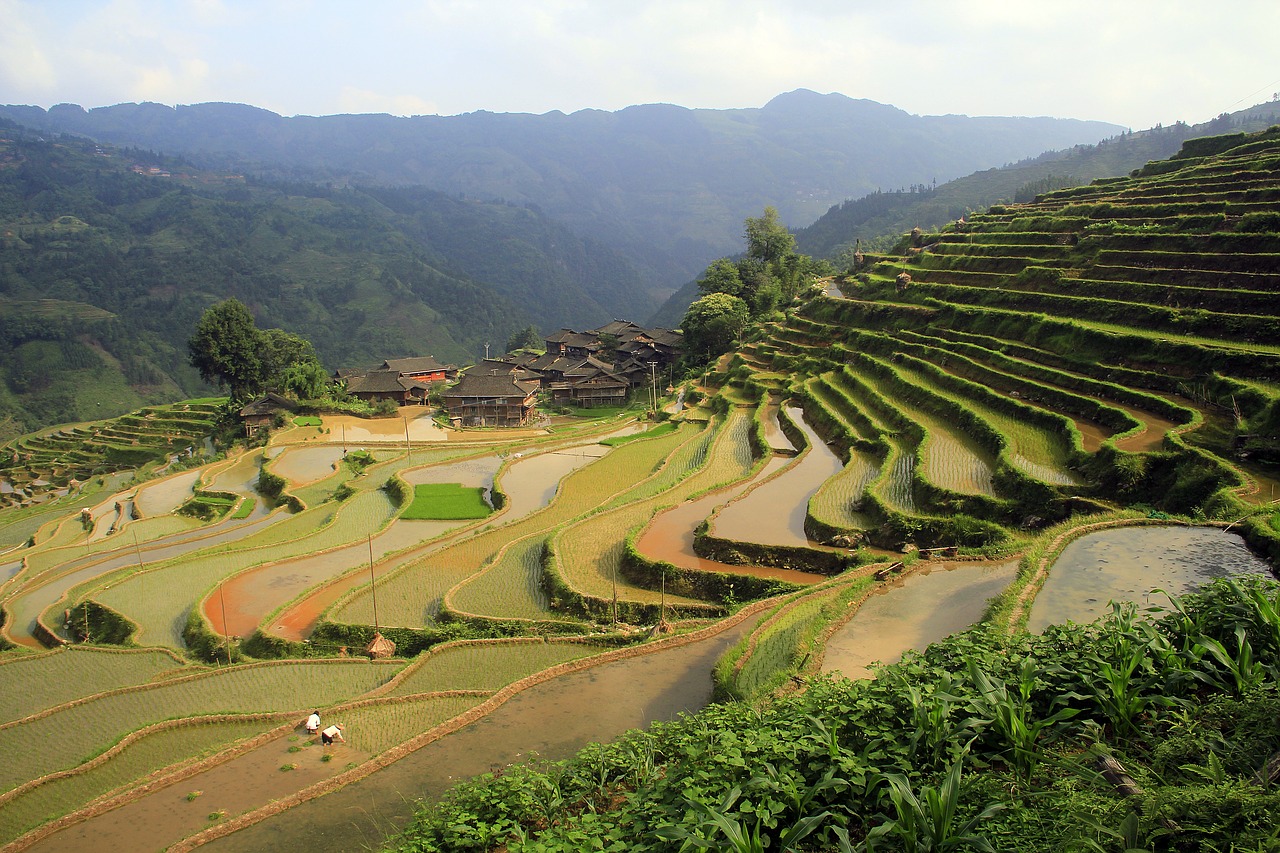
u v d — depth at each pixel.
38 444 112.81
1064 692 11.98
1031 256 67.75
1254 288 45.94
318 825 17.75
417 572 38.62
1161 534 25.34
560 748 20.25
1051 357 49.16
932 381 54.09
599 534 39.81
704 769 11.79
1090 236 62.38
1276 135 74.44
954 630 22.53
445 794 15.73
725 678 22.03
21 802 22.05
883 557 30.89
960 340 59.00
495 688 25.55
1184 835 7.95
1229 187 63.75
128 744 24.92
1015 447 38.62
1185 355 41.66
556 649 28.53
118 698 28.98
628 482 52.19
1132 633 12.52
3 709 29.78
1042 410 42.41
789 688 19.16
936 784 10.44
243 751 22.39
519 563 38.12
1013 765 10.77
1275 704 9.65
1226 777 8.58
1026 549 25.62
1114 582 21.50
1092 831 8.22
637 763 14.42
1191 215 57.88
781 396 70.12
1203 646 11.72
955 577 27.00
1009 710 11.02
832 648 21.81
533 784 14.35
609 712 22.03
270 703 27.34
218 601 38.44
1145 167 83.88
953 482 36.16
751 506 39.94
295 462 75.44
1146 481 31.92
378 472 66.94
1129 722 10.96
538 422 95.81
